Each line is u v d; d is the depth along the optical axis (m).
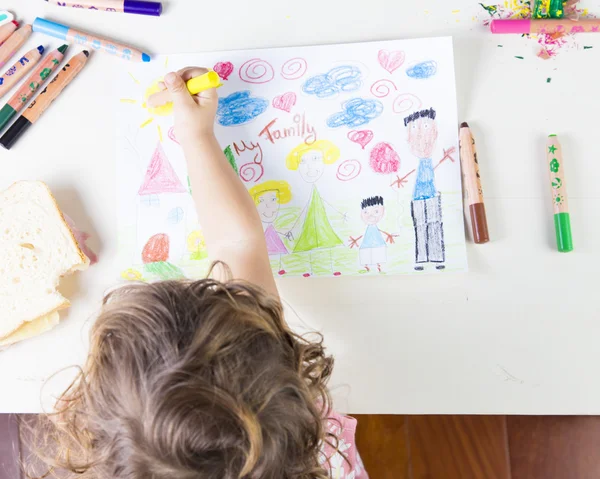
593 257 0.58
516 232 0.58
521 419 0.84
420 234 0.59
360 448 0.88
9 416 0.86
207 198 0.56
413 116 0.60
